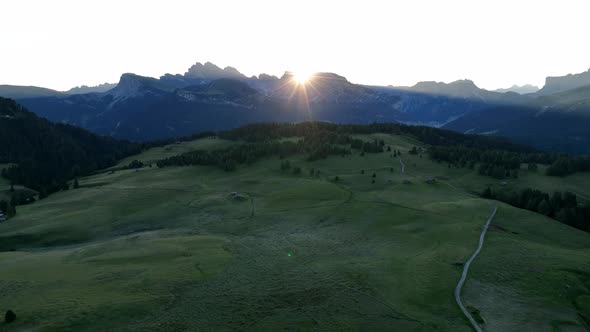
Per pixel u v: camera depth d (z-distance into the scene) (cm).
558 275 6600
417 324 4916
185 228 10588
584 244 9075
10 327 4638
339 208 11650
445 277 6438
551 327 5050
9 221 12238
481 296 5819
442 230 9231
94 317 4866
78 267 7031
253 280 6203
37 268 7044
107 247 8669
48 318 4831
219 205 12912
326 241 8638
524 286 6200
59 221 11988
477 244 8225
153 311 5078
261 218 11106
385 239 8738
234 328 4703
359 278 6303
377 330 4756
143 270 6675
